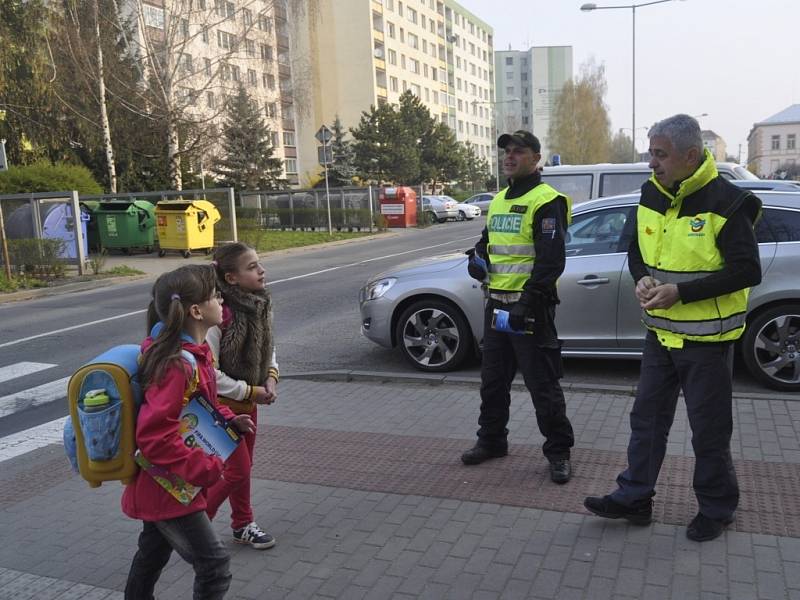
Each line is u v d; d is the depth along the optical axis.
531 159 4.11
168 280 2.48
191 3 26.69
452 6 94.00
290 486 4.32
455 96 96.06
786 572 3.10
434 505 3.95
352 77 72.88
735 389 5.84
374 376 6.53
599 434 4.92
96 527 3.97
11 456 5.29
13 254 15.81
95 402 2.33
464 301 6.56
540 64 136.50
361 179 55.78
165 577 3.35
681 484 4.03
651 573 3.15
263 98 46.53
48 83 25.48
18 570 3.51
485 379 4.41
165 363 2.38
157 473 2.44
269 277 15.54
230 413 2.73
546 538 3.51
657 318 3.40
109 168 26.22
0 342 9.59
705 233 3.19
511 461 4.53
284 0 36.50
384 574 3.28
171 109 26.73
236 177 44.88
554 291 4.11
